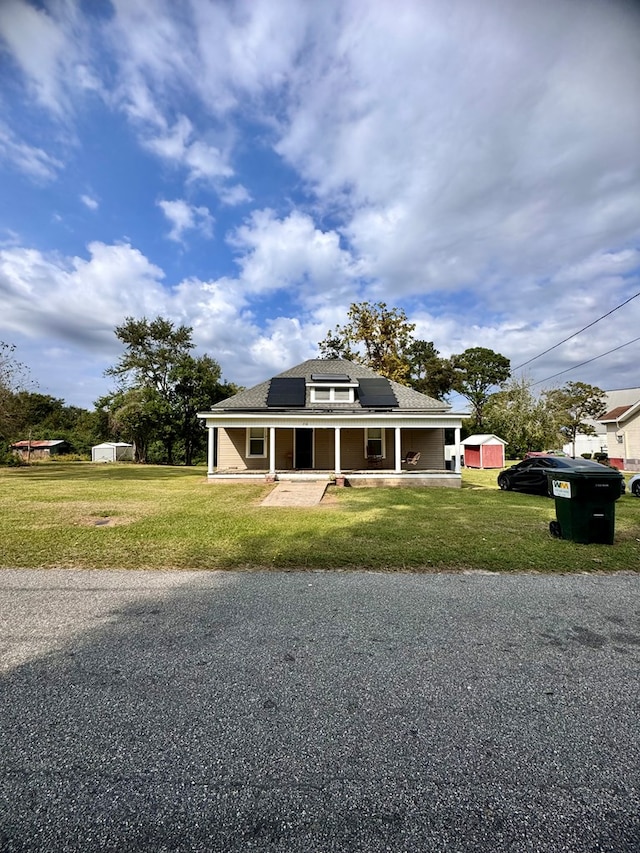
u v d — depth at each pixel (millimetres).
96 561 5191
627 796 1660
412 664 2729
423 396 18906
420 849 1427
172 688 2430
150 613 3580
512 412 35531
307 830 1501
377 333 32656
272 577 4590
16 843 1438
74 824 1521
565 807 1608
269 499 11109
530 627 3312
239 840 1462
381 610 3658
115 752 1896
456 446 15961
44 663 2721
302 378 19641
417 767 1813
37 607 3707
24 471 23109
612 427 27734
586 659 2805
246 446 18625
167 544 6055
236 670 2641
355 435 18766
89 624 3348
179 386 34844
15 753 1885
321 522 7797
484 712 2219
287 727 2084
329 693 2393
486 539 6398
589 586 4320
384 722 2129
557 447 34594
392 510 9406
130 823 1527
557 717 2178
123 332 34750
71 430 51719
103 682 2490
